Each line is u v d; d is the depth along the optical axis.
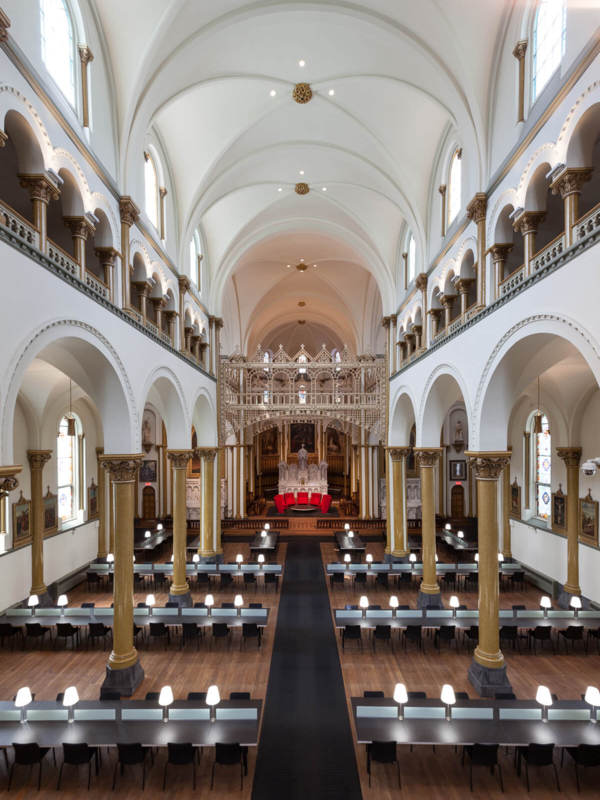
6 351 6.57
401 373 20.33
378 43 12.95
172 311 16.19
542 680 11.45
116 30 10.70
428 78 13.02
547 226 13.48
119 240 11.48
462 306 13.30
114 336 10.56
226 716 8.48
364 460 30.36
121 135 11.46
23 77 7.41
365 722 8.29
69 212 9.48
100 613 13.47
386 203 20.39
